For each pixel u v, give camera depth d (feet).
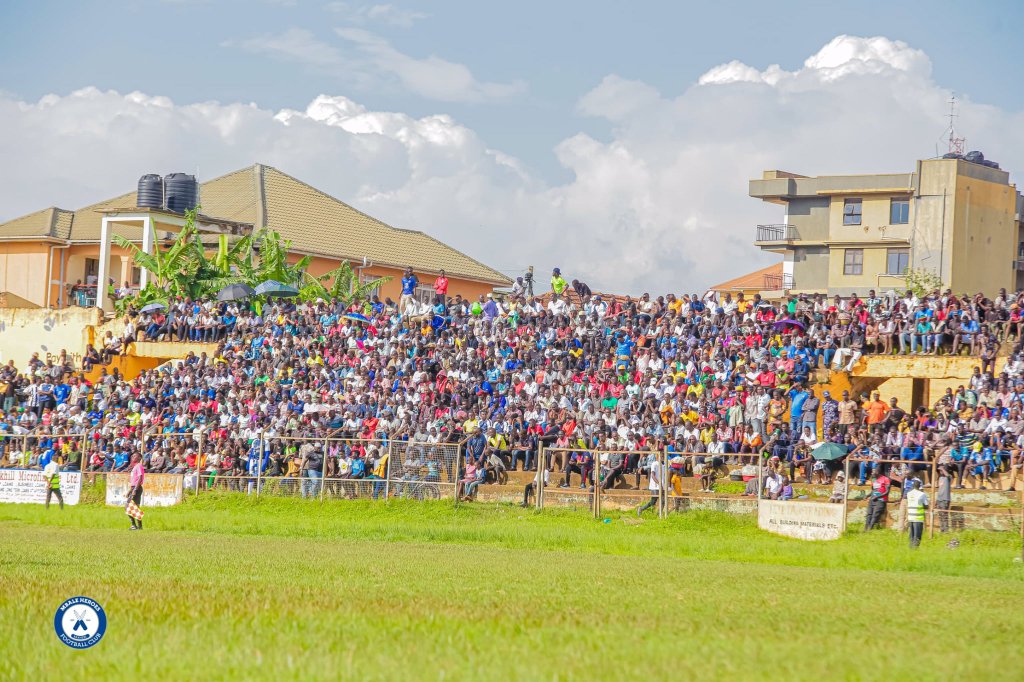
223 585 55.98
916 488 98.58
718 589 60.90
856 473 111.65
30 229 232.53
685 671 34.58
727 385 124.16
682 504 111.14
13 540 89.30
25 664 35.19
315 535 105.60
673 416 122.93
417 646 38.19
